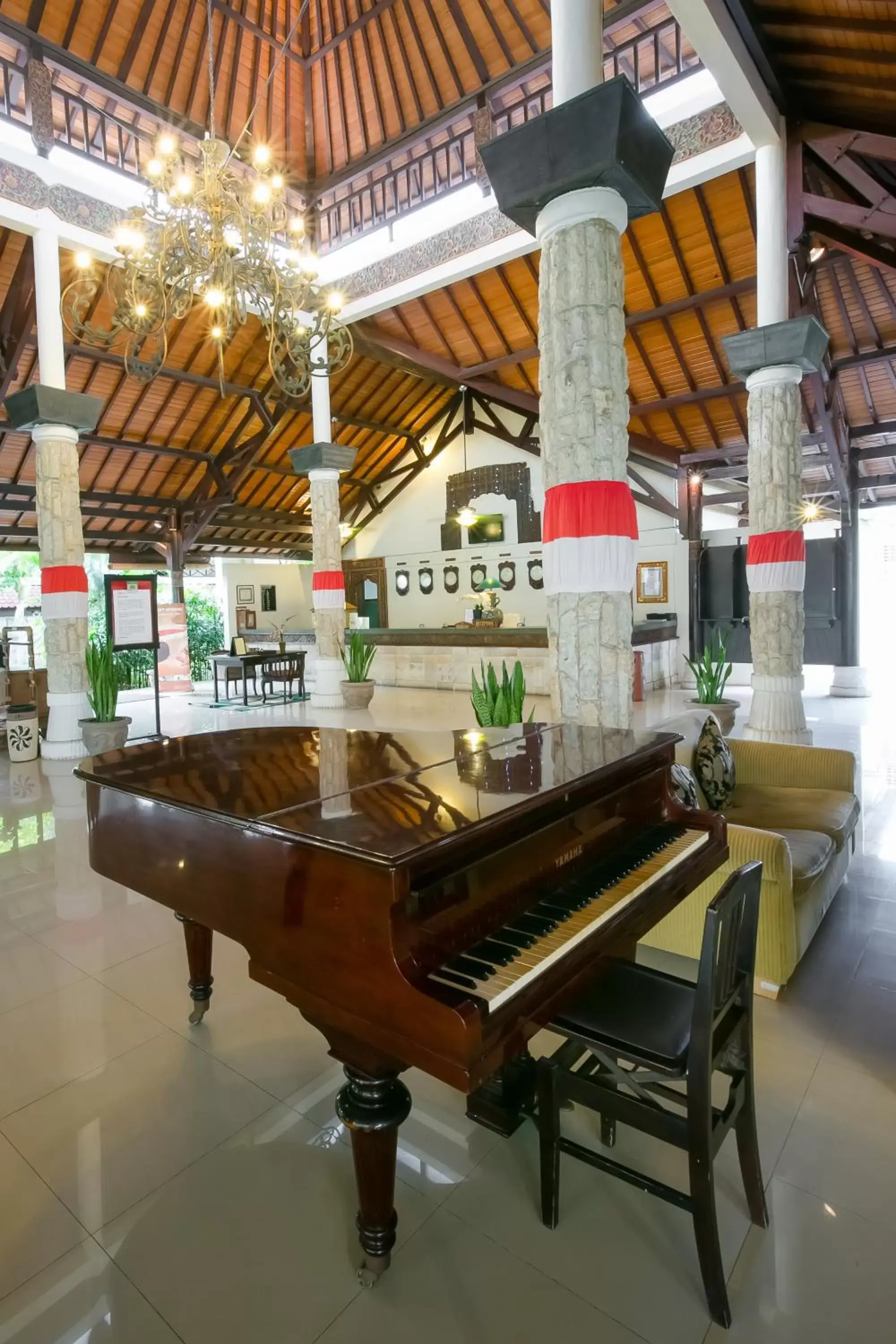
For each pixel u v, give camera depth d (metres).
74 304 4.39
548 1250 1.45
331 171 8.30
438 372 10.38
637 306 8.08
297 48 7.36
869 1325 1.27
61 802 5.08
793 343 4.89
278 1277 1.40
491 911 1.38
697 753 3.03
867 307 7.36
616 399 3.02
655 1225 1.50
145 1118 1.85
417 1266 1.41
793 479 5.14
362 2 6.80
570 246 2.98
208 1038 2.21
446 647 10.56
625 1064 1.90
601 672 3.05
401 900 1.17
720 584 10.27
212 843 1.54
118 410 9.38
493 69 6.79
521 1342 1.25
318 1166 1.69
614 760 1.85
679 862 1.80
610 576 3.04
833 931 2.87
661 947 2.58
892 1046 2.10
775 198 5.10
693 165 5.68
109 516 11.17
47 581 6.54
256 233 4.23
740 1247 1.44
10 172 5.92
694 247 7.22
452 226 7.41
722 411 9.29
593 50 2.95
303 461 8.88
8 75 6.08
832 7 3.80
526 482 11.91
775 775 3.57
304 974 1.32
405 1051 1.15
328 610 9.11
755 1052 2.08
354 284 8.22
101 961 2.72
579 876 1.66
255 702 9.99
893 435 9.16
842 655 9.24
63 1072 2.04
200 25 6.59
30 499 10.06
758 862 1.47
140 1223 1.52
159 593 15.22
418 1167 1.68
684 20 3.88
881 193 5.01
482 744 2.26
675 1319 1.29
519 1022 1.17
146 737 7.16
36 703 6.80
